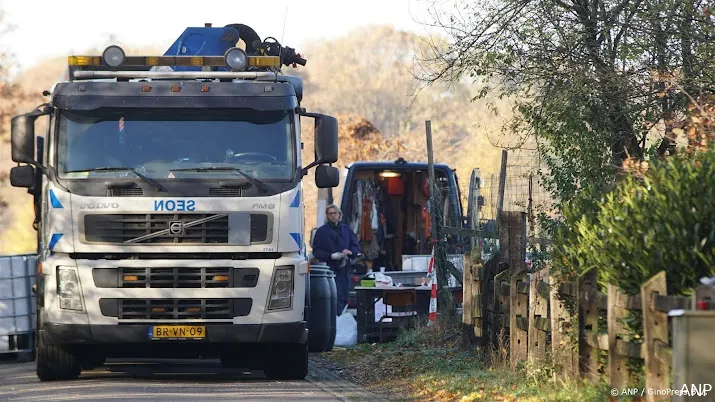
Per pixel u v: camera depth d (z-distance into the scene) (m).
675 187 18.41
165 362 33.59
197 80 27.20
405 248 47.19
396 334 36.47
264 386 25.91
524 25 29.69
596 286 20.83
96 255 26.06
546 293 23.77
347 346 36.34
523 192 32.84
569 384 21.31
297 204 26.59
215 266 26.03
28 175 27.06
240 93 26.83
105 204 25.89
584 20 29.27
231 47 30.16
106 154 26.23
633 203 19.22
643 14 28.30
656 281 17.78
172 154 26.33
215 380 27.53
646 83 28.78
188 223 25.97
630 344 18.95
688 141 23.66
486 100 32.59
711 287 16.16
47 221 26.31
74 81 26.70
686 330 15.41
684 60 28.45
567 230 23.66
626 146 29.98
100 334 25.77
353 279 43.09
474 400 22.53
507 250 28.88
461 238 39.44
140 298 25.89
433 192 37.53
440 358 29.91
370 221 46.81
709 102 26.36
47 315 25.94
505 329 27.61
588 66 29.33
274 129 26.73
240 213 26.16
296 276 26.47
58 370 27.27
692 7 27.69
